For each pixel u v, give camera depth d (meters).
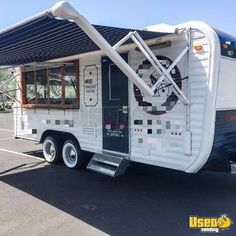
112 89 6.05
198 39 4.63
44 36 4.73
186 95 4.80
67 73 7.04
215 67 4.52
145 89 4.38
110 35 4.64
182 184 6.03
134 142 5.71
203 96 4.61
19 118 8.60
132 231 4.12
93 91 6.46
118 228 4.21
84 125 6.74
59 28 4.26
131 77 4.29
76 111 6.91
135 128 5.67
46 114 7.70
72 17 3.64
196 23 4.64
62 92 7.19
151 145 5.41
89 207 4.94
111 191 5.68
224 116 4.95
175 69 4.92
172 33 4.77
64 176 6.66
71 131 7.08
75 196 5.44
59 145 7.62
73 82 6.91
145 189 5.77
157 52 5.17
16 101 8.57
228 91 5.01
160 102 5.21
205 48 4.56
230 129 5.14
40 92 7.82
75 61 6.81
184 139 4.85
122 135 5.93
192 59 4.71
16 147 10.22
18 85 8.48
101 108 6.32
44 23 4.00
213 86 4.52
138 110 5.59
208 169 5.10
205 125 4.59
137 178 6.45
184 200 5.21
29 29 4.31
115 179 6.39
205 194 5.47
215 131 4.77
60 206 4.98
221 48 4.76
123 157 5.90
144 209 4.84
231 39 5.01
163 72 4.59
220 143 4.91
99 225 4.29
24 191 5.72
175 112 5.00
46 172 6.99
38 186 6.00
